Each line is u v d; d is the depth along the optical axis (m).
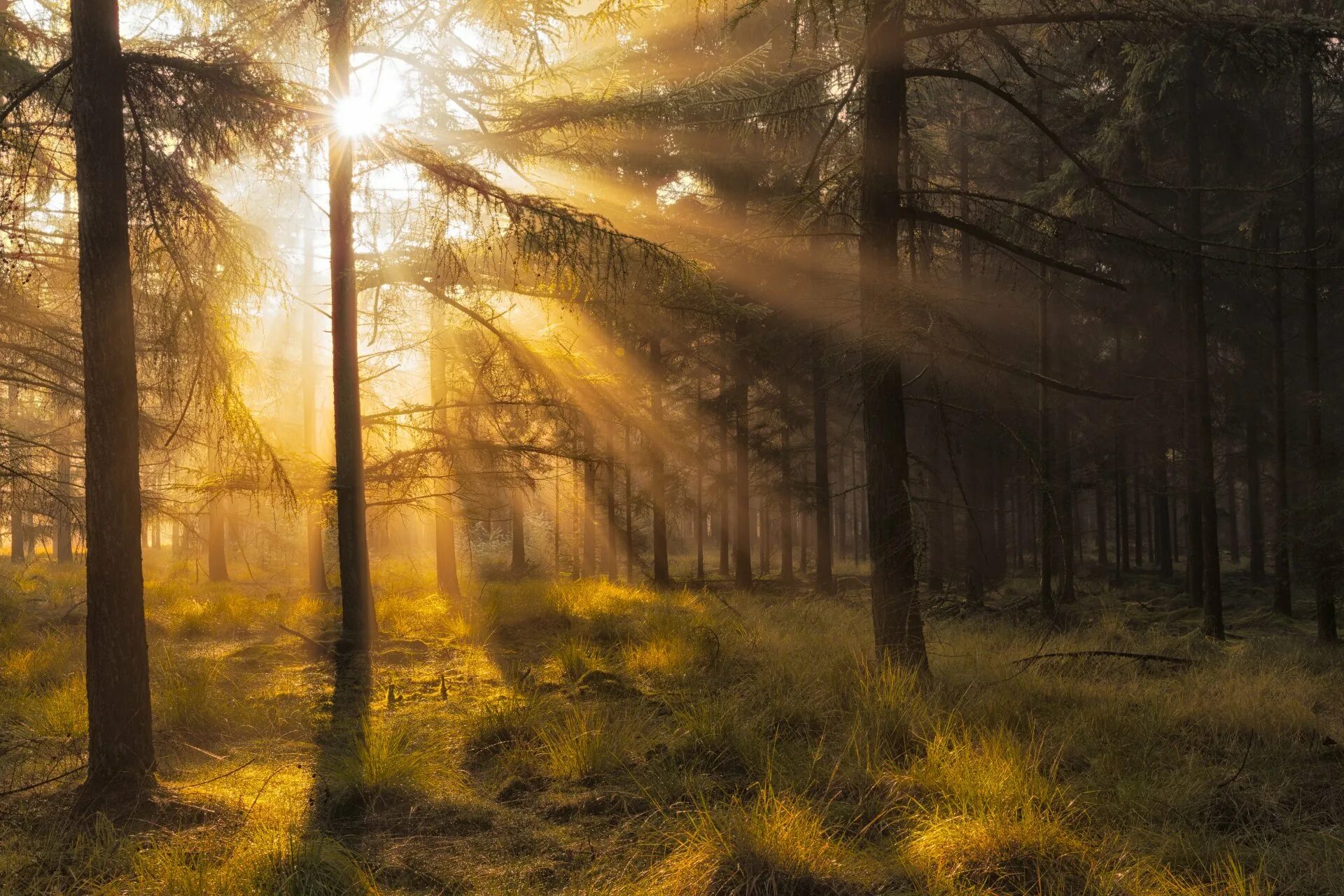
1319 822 4.42
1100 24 7.04
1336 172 15.62
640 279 7.71
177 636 11.04
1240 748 5.71
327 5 8.62
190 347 6.12
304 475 10.01
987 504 20.14
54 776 5.15
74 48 5.01
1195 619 16.12
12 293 8.85
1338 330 20.84
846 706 6.55
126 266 5.06
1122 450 23.20
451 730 6.37
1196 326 13.87
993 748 5.00
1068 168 12.92
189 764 5.57
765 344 15.33
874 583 7.49
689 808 4.66
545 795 5.01
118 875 3.83
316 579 18.47
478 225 7.30
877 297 6.89
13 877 3.76
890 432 7.45
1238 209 16.23
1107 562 29.97
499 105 8.97
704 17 12.77
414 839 4.37
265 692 7.54
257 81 5.48
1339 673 9.25
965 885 3.65
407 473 11.09
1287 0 10.23
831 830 4.27
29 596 15.25
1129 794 4.63
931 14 7.78
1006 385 10.26
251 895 3.57
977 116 17.81
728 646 9.21
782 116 8.01
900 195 7.41
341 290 10.17
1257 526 24.53
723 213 16.03
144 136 5.32
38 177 6.53
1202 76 13.14
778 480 20.33
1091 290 19.05
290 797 4.89
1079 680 7.96
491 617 11.29
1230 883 3.49
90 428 4.93
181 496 10.58
